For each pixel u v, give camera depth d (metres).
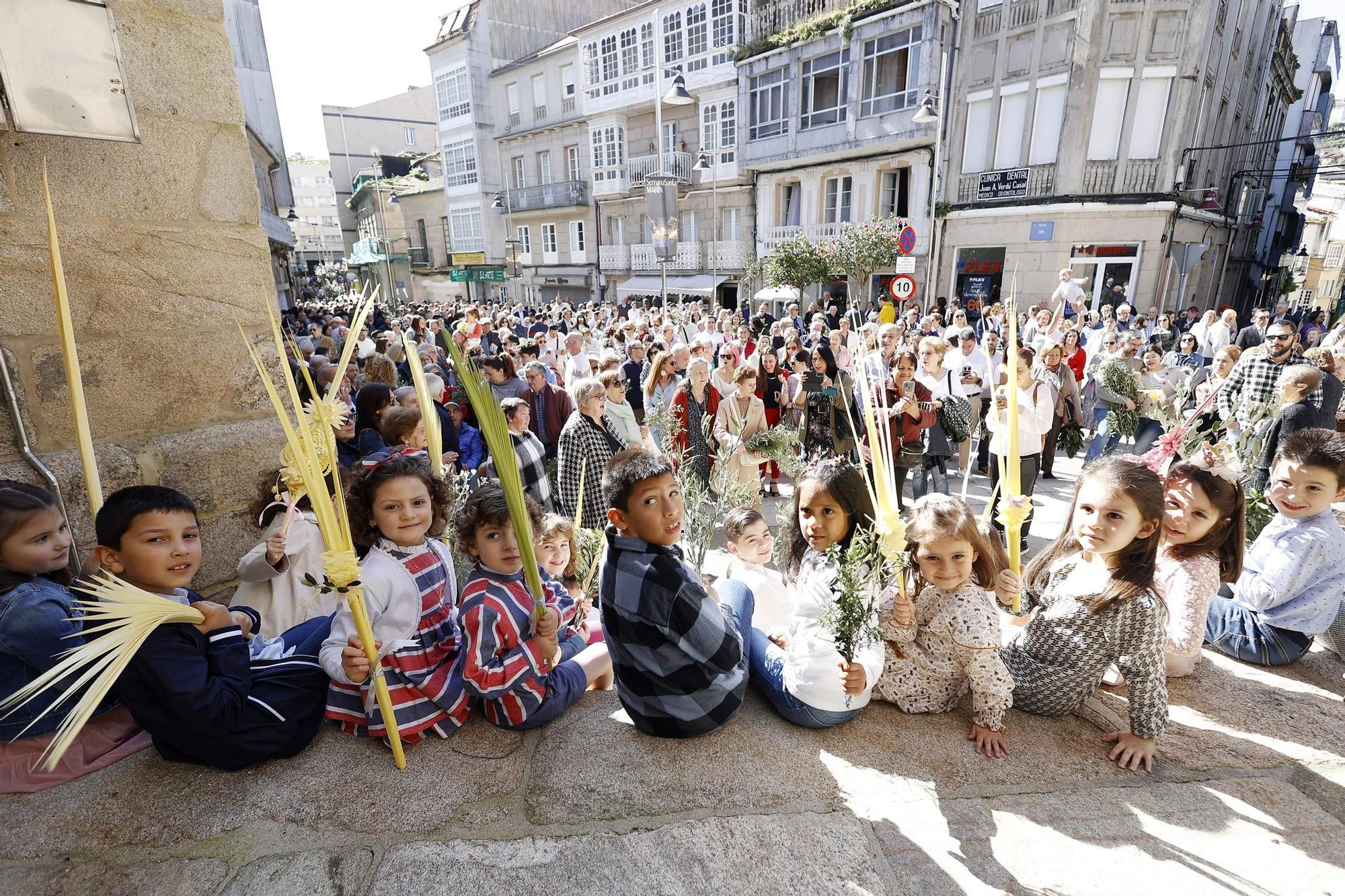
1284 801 1.96
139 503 1.82
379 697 1.97
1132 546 2.09
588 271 27.98
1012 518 2.17
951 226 16.73
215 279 2.93
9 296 2.43
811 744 2.18
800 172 19.55
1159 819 1.89
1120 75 14.27
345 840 1.80
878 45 16.41
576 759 2.10
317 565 2.78
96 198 2.58
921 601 2.26
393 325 13.29
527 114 28.73
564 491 4.27
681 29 21.70
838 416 5.43
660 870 1.70
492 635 2.09
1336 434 2.65
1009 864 1.73
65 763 2.00
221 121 2.87
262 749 2.02
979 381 6.50
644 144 24.39
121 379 2.72
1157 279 15.20
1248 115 19.67
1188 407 7.41
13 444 2.48
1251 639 2.73
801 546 2.64
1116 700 2.46
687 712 2.09
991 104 15.86
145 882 1.66
